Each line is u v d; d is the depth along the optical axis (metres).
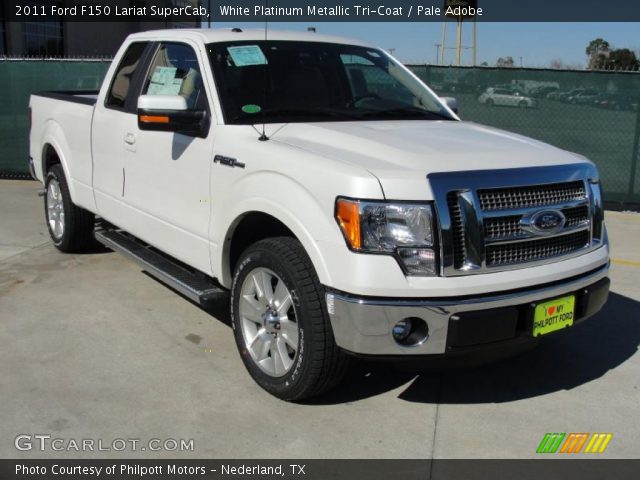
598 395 4.06
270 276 3.83
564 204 3.70
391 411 3.80
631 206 9.91
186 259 4.59
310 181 3.47
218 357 4.42
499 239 3.44
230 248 4.18
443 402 3.92
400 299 3.27
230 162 4.00
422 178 3.30
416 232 3.27
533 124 9.91
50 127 6.55
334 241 3.33
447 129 4.32
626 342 4.86
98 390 3.94
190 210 4.45
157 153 4.74
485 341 3.40
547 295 3.57
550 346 4.77
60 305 5.27
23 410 3.70
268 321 3.84
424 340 3.35
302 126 4.14
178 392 3.94
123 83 5.42
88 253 6.73
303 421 3.66
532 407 3.89
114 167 5.38
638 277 6.44
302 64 4.73
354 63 5.01
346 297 3.31
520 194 3.53
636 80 9.53
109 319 5.02
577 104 9.75
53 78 10.94
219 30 4.86
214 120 4.23
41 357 4.36
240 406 3.80
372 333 3.29
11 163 11.26
